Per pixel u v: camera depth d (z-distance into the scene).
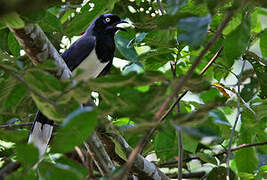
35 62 6.37
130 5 8.92
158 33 7.10
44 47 6.13
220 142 8.34
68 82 4.23
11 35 7.82
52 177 4.55
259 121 7.76
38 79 4.28
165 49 7.19
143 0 8.55
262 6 4.62
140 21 8.97
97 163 6.77
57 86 4.25
